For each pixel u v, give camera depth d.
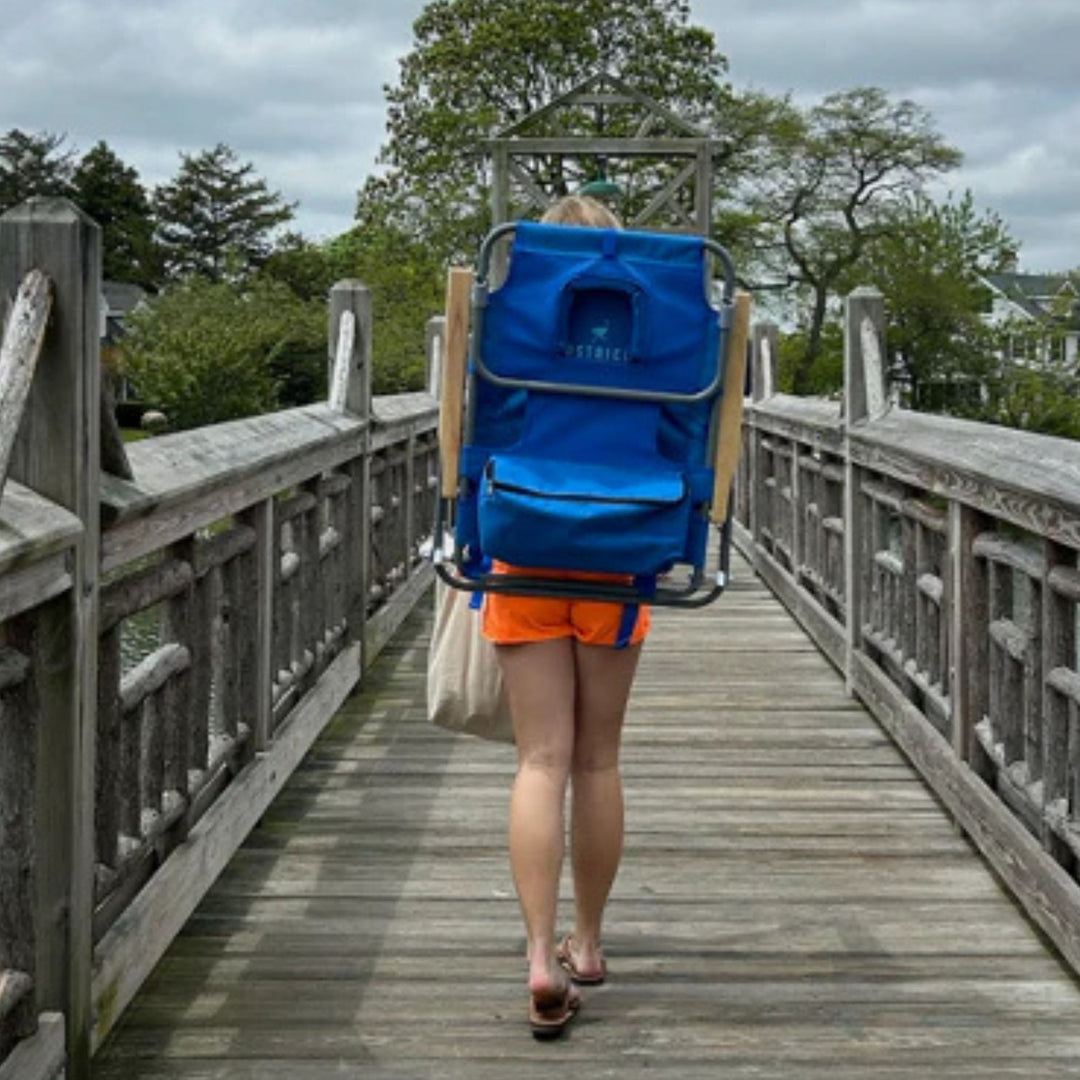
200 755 3.17
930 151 40.00
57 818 2.18
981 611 3.74
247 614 3.69
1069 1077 2.48
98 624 2.31
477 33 34.06
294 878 3.43
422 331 31.69
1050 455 3.04
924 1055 2.56
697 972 2.91
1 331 2.13
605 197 4.57
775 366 8.79
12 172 69.75
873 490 5.07
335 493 4.97
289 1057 2.54
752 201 40.84
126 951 2.57
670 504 2.33
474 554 2.48
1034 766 3.21
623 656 2.58
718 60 35.62
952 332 40.00
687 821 3.90
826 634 6.08
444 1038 2.61
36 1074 2.06
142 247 69.31
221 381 33.34
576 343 2.37
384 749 4.60
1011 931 3.13
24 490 2.11
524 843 2.55
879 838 3.76
